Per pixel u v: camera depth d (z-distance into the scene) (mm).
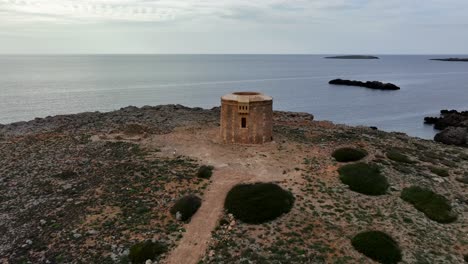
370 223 32344
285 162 43156
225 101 48188
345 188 37938
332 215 33156
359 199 36188
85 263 26953
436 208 35281
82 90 162625
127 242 29250
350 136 56750
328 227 31406
